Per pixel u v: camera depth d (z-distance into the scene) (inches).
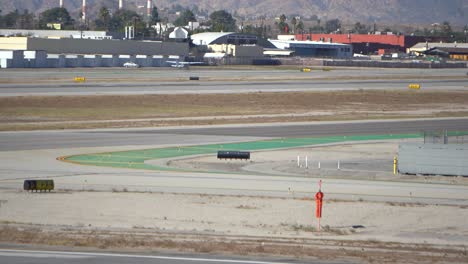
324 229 2640.3
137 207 2947.8
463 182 4001.0
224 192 3400.6
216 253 2094.0
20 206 2896.2
